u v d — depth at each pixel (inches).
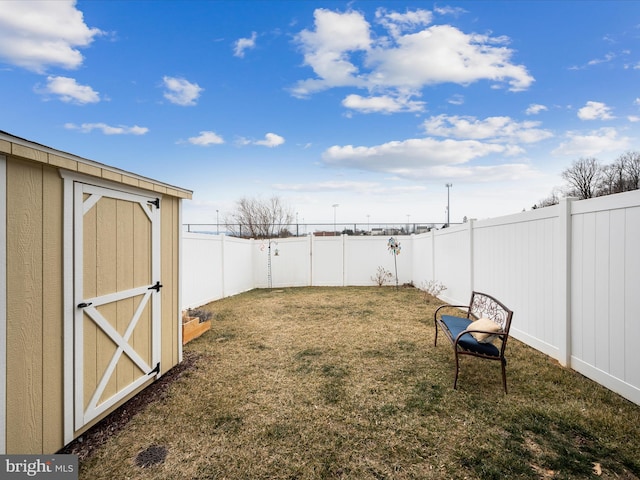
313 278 442.9
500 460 81.0
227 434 96.2
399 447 88.0
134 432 97.7
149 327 132.4
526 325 172.1
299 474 78.3
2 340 73.4
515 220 181.6
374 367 146.8
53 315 87.4
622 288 111.1
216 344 183.6
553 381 126.1
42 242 84.1
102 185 105.9
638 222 104.9
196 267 292.8
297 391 124.0
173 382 134.3
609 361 117.1
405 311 264.5
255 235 709.9
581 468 77.2
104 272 106.6
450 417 102.7
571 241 137.9
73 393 92.7
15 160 76.9
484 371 138.5
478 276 228.8
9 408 74.9
